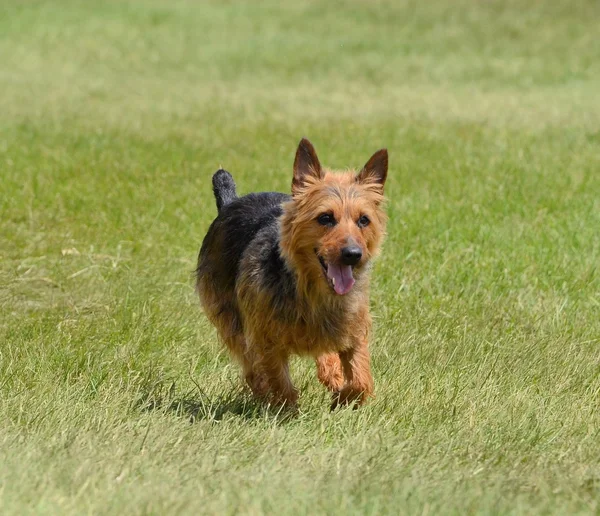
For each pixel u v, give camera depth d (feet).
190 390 31.42
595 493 23.11
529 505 21.99
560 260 44.19
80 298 40.88
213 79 111.75
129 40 134.41
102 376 31.48
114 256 46.37
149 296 39.86
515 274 42.83
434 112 86.38
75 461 23.48
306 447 25.96
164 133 76.28
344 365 30.25
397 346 34.65
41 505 20.80
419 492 22.20
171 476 23.11
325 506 21.25
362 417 27.94
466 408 29.25
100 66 118.21
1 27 138.21
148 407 29.40
